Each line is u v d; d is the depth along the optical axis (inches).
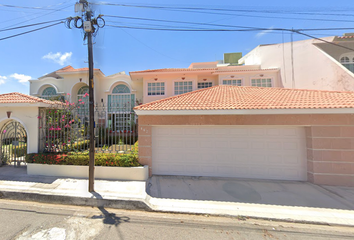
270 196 176.2
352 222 133.3
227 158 231.6
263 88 314.2
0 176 220.5
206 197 174.2
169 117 230.4
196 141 236.1
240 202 164.7
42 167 225.9
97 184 196.9
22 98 245.3
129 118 254.1
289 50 478.9
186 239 114.5
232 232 122.6
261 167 225.6
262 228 127.9
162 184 204.8
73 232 119.2
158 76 490.6
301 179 217.3
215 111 215.6
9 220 133.5
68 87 526.9
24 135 285.7
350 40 469.4
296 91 275.9
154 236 116.5
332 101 207.8
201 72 473.4
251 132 228.5
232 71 490.9
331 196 174.4
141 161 229.8
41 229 122.1
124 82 539.8
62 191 175.8
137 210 154.5
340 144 198.1
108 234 117.5
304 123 206.7
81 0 177.6
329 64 398.9
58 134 246.7
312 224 133.4
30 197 171.0
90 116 177.6
